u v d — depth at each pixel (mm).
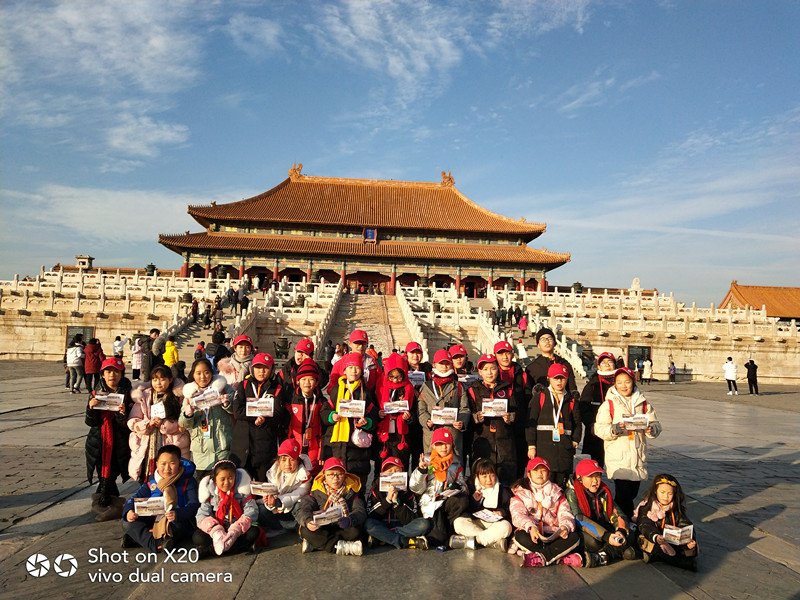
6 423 15969
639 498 10375
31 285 46375
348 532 7484
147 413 8719
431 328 39312
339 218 79500
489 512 7836
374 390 9461
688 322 46156
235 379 9984
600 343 45344
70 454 12422
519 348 32438
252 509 7613
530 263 77188
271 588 6309
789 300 79938
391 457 8234
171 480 7562
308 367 8828
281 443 8617
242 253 75250
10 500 9188
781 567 7266
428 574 6809
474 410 8898
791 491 10945
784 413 24188
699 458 13898
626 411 8680
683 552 7141
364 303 45906
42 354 43500
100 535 7855
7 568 6703
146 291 48594
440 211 85562
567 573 6965
